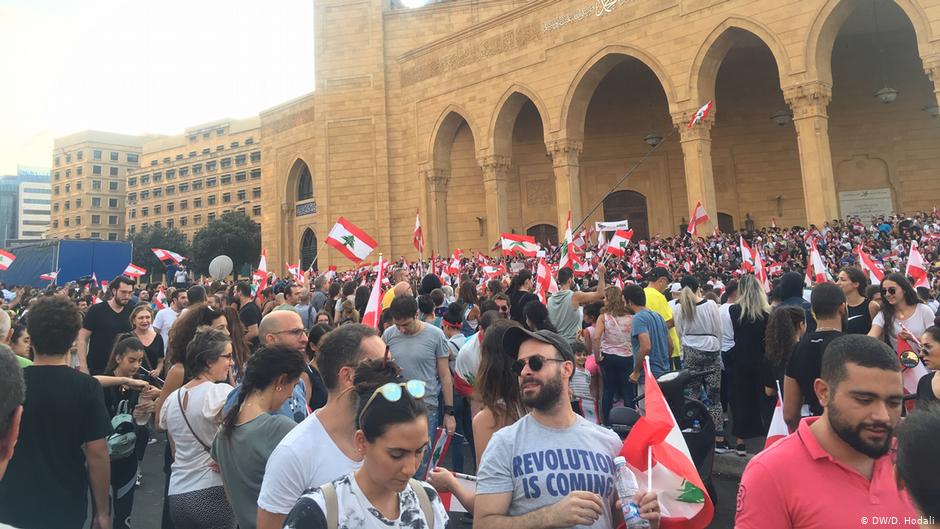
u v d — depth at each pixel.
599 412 10.09
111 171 128.00
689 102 30.12
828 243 24.19
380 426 2.63
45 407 4.42
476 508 3.33
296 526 2.62
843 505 2.78
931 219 28.12
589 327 10.67
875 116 36.28
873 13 32.47
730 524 6.78
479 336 7.21
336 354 3.71
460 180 43.72
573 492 3.07
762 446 9.38
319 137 45.78
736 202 39.03
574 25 34.72
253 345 10.18
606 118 42.44
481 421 4.37
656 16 31.44
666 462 3.35
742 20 28.50
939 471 2.09
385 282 24.23
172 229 94.81
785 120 32.91
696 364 9.30
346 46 46.00
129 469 6.10
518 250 21.78
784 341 6.86
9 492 4.28
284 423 4.08
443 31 44.78
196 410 4.70
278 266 53.16
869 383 2.72
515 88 37.44
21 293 20.09
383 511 2.74
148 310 8.95
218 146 111.81
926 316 6.96
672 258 26.80
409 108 44.16
